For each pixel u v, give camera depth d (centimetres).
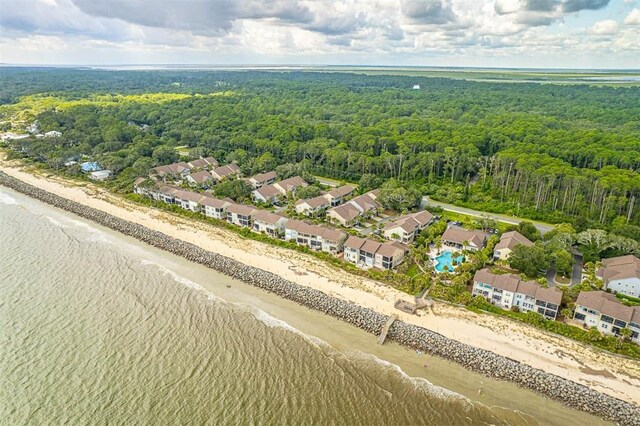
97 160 15450
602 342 6400
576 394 5566
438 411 5391
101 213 11612
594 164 13488
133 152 15912
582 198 11550
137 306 7419
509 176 12975
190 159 16550
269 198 12500
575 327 6756
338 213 10775
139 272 8662
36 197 12988
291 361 6175
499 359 6141
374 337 6769
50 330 6662
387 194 11925
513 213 11825
